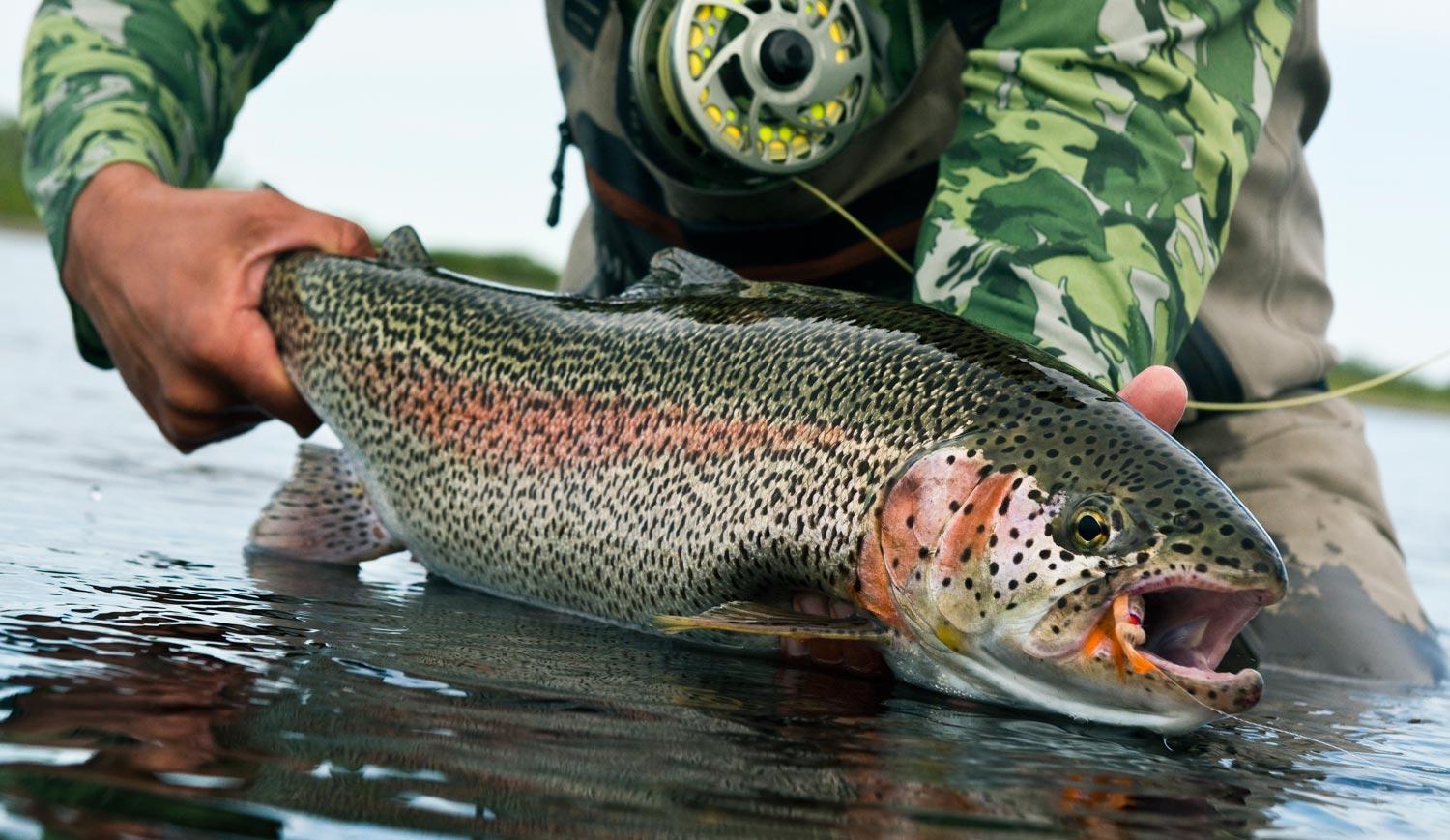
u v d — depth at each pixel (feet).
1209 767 3.51
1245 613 3.64
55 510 4.50
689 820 2.93
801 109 4.49
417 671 3.58
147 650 3.51
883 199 4.77
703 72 4.45
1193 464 3.68
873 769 3.36
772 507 3.92
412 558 4.59
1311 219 4.98
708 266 4.23
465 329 4.39
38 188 4.80
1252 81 4.21
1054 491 3.69
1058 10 4.10
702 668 3.82
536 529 4.22
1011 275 3.91
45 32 4.95
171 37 5.01
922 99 4.70
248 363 4.58
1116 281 3.91
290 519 4.51
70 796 2.64
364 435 4.50
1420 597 5.49
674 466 4.04
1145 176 4.00
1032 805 3.30
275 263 4.63
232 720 3.28
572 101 5.06
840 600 3.89
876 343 3.91
